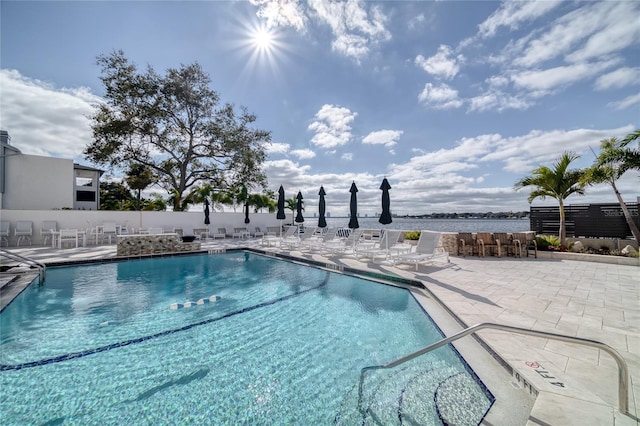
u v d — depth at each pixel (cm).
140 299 564
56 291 618
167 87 1908
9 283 612
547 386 227
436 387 267
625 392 186
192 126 2081
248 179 2269
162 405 258
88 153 1858
